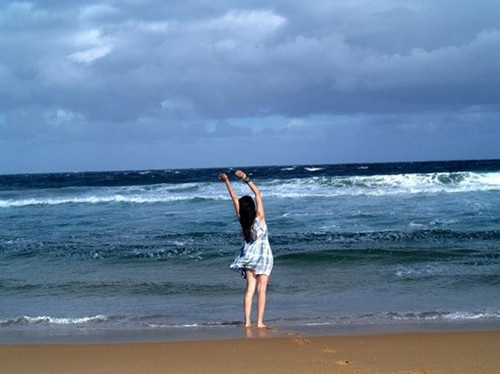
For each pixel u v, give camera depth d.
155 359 5.07
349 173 56.22
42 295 8.95
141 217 19.89
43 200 25.98
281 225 16.78
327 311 7.50
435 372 4.45
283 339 5.77
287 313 7.42
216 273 10.59
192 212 20.70
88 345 5.70
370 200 21.91
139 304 8.22
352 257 11.57
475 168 59.25
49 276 10.52
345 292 8.84
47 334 6.39
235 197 6.69
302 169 73.62
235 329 6.45
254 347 5.43
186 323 6.92
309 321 6.88
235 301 8.33
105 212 21.70
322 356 5.02
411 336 5.85
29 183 52.38
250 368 4.68
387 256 11.60
